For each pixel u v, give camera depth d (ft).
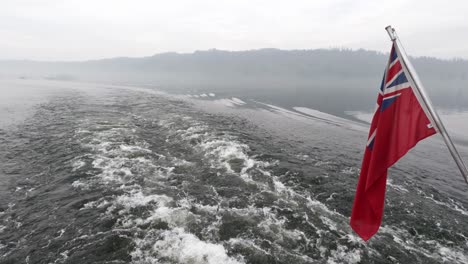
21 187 37.24
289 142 63.62
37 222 30.12
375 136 14.94
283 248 27.50
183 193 36.73
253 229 30.07
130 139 56.65
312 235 29.73
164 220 30.66
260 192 38.22
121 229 28.99
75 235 28.09
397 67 14.11
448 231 32.07
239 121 82.79
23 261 24.89
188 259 25.27
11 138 56.59
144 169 43.11
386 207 36.78
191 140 58.18
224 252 26.35
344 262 26.32
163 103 110.93
